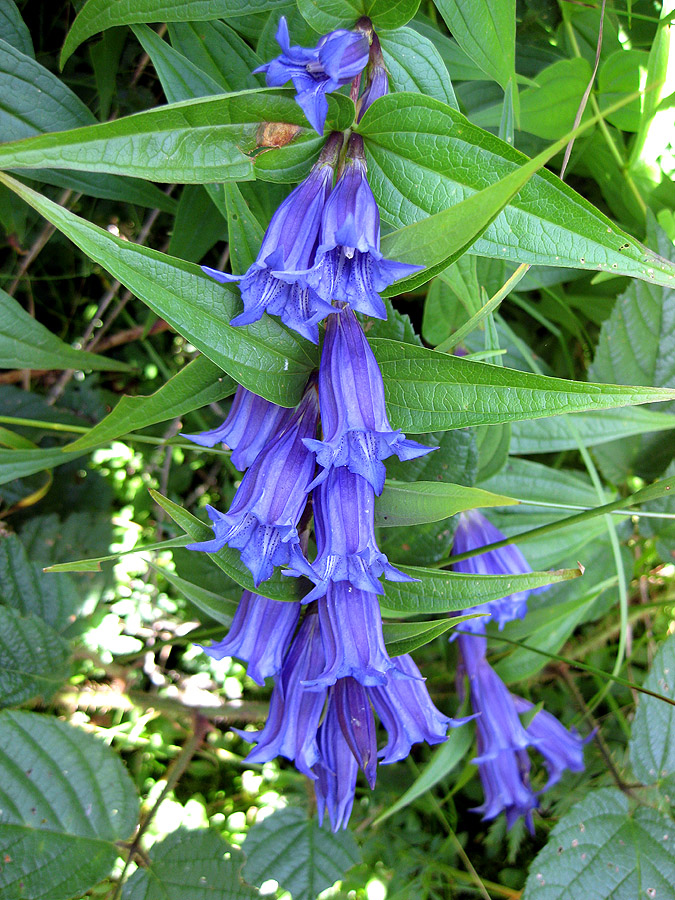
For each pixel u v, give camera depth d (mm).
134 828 305
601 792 328
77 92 323
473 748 347
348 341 195
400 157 198
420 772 369
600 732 394
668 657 336
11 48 243
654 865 314
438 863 362
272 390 204
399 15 203
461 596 229
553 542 353
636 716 333
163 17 234
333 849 324
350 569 203
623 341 369
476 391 200
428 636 237
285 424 207
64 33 321
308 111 174
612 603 382
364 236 179
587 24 344
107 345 423
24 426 388
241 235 205
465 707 332
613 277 383
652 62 315
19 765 294
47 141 171
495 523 352
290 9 258
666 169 355
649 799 327
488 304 231
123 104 325
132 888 298
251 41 290
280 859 320
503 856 377
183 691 373
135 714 358
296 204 189
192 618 373
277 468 200
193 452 426
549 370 395
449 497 212
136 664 368
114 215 360
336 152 194
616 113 344
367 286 182
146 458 418
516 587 228
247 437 212
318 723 241
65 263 389
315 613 244
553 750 350
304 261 186
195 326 195
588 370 376
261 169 195
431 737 245
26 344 266
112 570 378
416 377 201
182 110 178
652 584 424
